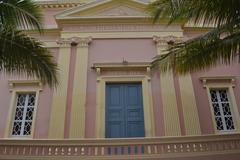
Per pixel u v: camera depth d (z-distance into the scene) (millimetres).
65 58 11992
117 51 12195
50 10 14281
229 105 11516
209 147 8797
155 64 8203
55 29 12898
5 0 7211
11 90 11562
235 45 7207
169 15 7852
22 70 7586
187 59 7695
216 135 8953
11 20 7230
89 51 12219
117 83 11609
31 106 11391
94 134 10398
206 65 7828
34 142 8758
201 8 7215
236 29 7305
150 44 12398
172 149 8695
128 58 12008
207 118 10984
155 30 12648
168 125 10562
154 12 8047
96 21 12758
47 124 10758
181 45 7832
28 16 7461
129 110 11125
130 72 11719
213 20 7711
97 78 11516
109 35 12516
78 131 10359
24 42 7258
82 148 8695
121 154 8562
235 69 12211
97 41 12469
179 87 11469
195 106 11047
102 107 10930
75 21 12750
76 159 8500
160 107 10992
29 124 11047
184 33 12875
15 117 11203
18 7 7301
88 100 11055
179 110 11016
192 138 8859
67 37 12469
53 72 7664
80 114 10695
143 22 12789
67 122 10656
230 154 8711
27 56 7285
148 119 10703
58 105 10914
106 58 12031
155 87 11398
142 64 11648
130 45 12352
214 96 11750
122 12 13078
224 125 11055
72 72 11789
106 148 8688
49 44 12586
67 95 11203
